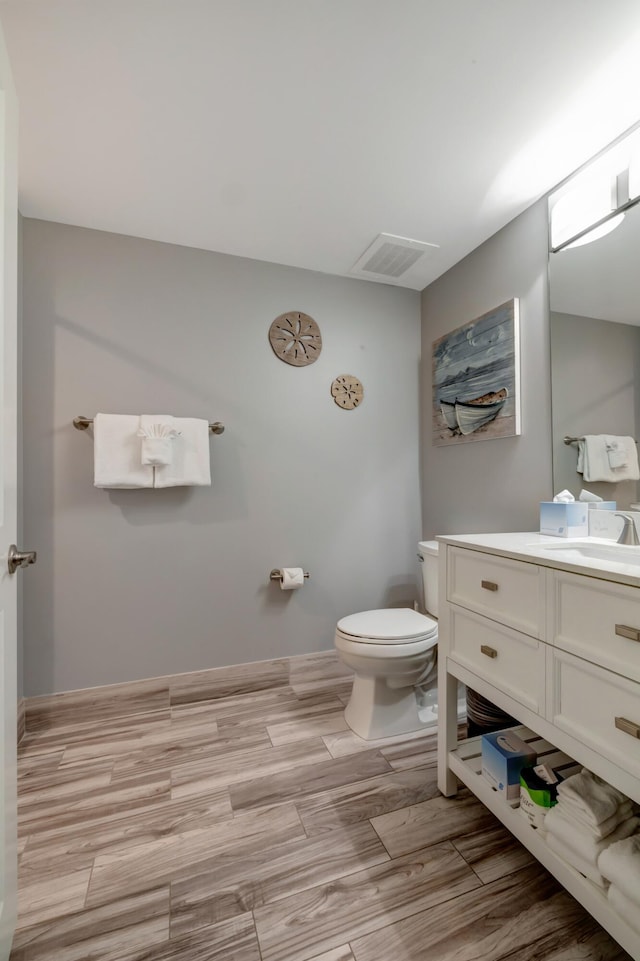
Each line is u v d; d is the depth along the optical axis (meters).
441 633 1.44
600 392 1.48
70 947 0.96
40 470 1.88
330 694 2.15
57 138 1.43
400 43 1.12
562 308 1.64
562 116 1.35
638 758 0.81
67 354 1.93
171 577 2.08
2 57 0.93
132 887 1.10
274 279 2.27
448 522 2.34
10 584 0.99
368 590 2.47
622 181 1.42
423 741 1.73
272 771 1.54
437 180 1.65
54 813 1.35
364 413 2.47
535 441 1.78
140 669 2.03
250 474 2.23
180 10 1.04
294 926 1.00
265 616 2.25
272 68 1.19
